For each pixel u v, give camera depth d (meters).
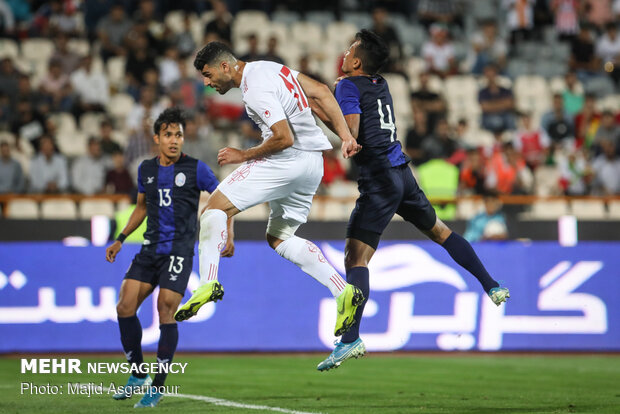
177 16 56.97
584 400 22.06
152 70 51.38
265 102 18.62
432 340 37.41
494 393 23.73
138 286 21.14
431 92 51.16
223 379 27.23
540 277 38.31
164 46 53.00
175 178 21.25
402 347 37.16
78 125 49.03
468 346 37.59
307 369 30.47
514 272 38.19
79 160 44.38
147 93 47.38
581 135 52.56
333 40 58.75
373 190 20.52
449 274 37.78
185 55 50.94
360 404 20.97
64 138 47.81
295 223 20.19
